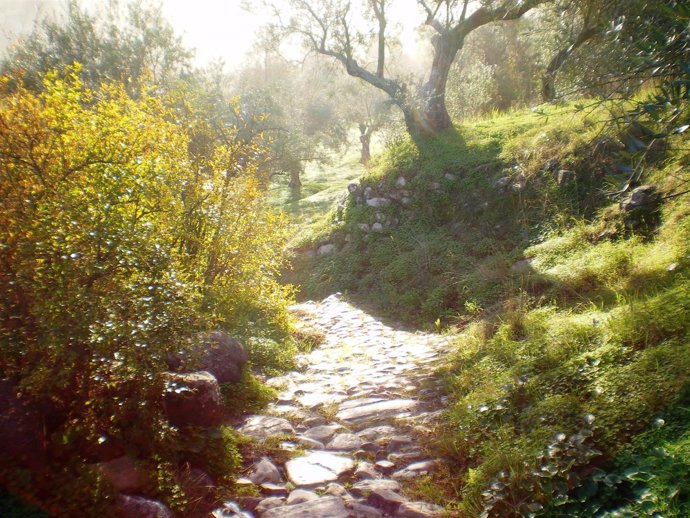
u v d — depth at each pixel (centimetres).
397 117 2319
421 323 1088
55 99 445
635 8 525
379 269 1338
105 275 379
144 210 459
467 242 1251
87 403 363
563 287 813
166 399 444
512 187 1240
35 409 348
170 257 418
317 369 775
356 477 440
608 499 337
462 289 1078
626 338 498
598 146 1091
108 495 328
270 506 391
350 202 1538
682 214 768
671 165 823
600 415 407
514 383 509
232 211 798
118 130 473
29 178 400
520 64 2367
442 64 1664
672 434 362
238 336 771
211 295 754
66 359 354
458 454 456
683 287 536
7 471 309
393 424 543
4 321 361
